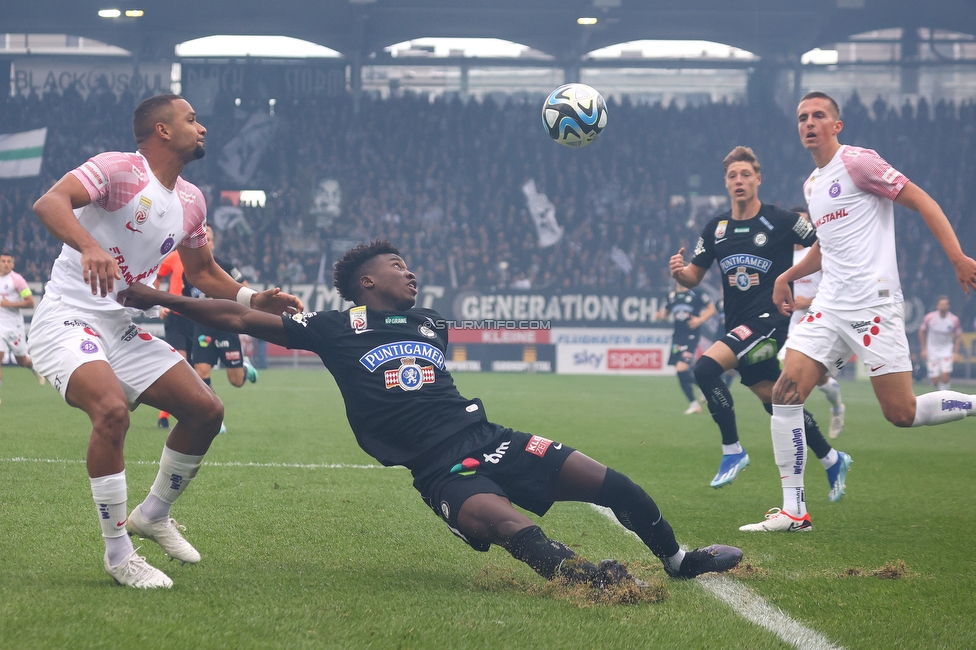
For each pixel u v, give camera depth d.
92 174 4.60
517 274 34.91
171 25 37.50
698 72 42.22
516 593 4.45
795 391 6.58
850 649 3.65
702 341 33.22
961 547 5.84
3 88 37.97
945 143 39.03
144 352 4.95
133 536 5.62
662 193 38.03
